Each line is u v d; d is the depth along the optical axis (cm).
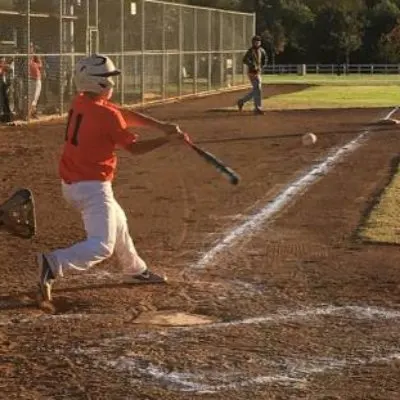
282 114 4203
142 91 4888
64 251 1092
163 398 800
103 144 1088
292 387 827
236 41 6962
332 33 12456
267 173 2242
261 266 1292
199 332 993
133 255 1170
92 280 1207
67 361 895
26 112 3738
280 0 12675
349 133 3228
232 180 1101
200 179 2159
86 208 1100
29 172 2280
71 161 1095
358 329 1006
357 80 8769
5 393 809
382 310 1081
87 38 4166
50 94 3975
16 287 1170
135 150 1092
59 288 1168
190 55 5825
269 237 1491
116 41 4538
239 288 1174
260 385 831
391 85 7450
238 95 5988
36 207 1769
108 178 1103
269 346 945
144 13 4875
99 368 876
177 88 5531
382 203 1767
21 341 959
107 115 1075
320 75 10856
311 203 1811
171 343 953
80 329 1002
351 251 1390
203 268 1279
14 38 3709
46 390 817
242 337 974
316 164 2402
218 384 834
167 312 1070
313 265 1299
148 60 5094
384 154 2598
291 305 1099
